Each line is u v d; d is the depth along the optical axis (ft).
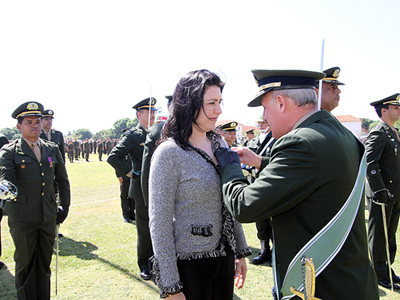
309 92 5.01
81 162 77.87
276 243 5.00
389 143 12.12
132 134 13.75
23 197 9.48
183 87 5.70
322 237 4.41
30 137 9.95
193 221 5.53
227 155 5.73
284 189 4.38
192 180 5.46
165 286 5.16
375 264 12.22
